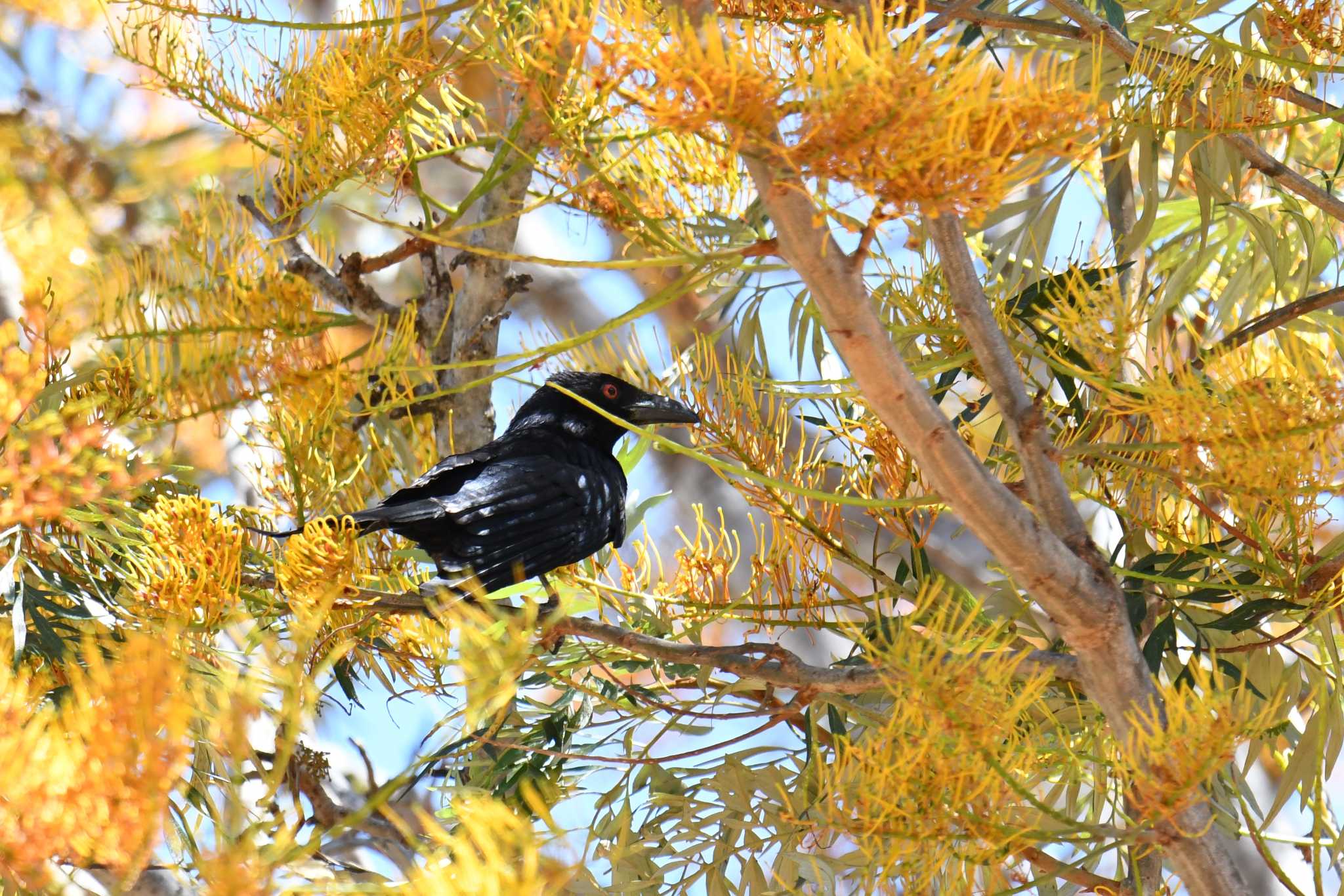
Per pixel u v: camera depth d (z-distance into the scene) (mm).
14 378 3773
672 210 8023
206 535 5586
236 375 6793
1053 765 5812
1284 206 8750
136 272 6965
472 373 9156
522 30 5988
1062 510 5352
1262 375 4926
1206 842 5098
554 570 8000
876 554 7188
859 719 7297
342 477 7770
